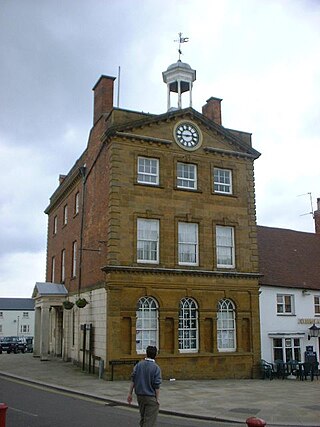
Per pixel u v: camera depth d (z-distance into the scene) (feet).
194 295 84.64
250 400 57.36
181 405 53.67
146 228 83.66
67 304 96.78
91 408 50.98
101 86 94.22
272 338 96.94
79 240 102.37
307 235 124.47
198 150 90.53
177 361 80.94
